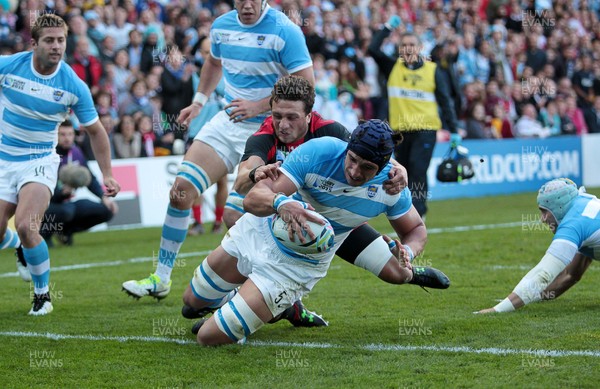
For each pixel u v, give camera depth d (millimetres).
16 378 16141
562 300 22156
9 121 22359
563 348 16906
